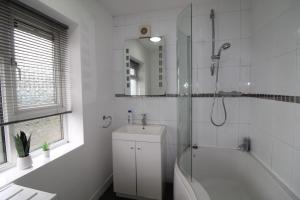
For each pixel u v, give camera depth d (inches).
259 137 68.3
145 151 73.3
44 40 56.1
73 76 66.4
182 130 68.7
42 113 55.4
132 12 87.4
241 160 75.6
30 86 51.8
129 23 89.6
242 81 78.4
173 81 86.0
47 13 54.9
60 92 63.5
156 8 83.7
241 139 80.5
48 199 34.1
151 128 85.4
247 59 77.1
